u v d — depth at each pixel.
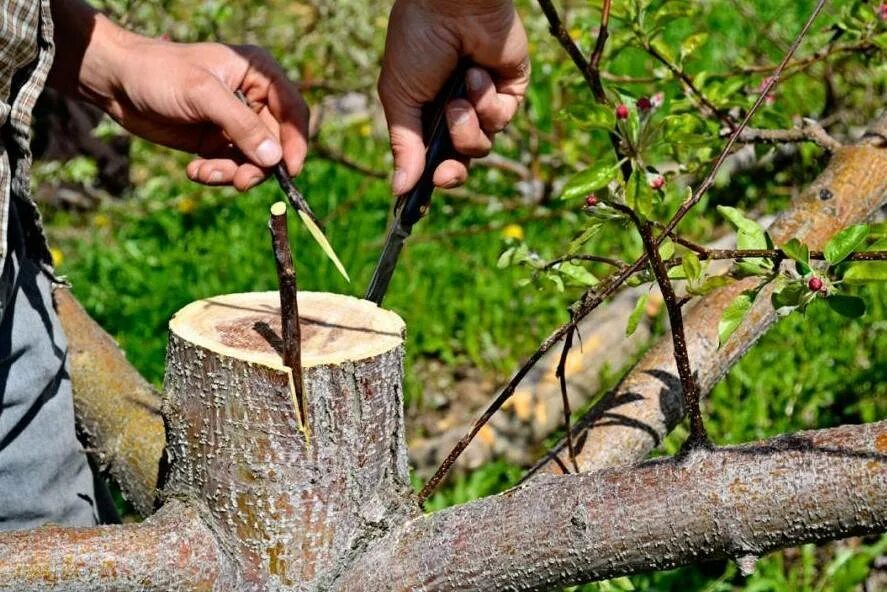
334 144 5.31
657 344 2.10
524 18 4.93
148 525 1.66
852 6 2.57
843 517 1.40
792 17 5.07
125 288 4.38
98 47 2.20
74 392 2.36
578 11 4.93
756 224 1.68
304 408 1.61
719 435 3.40
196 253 4.60
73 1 2.20
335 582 1.68
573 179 1.92
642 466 1.52
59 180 5.14
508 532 1.55
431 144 1.99
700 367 2.03
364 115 5.57
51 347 2.10
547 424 3.48
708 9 5.09
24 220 2.03
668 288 1.51
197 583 1.64
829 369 3.62
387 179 4.71
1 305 1.93
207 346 1.64
